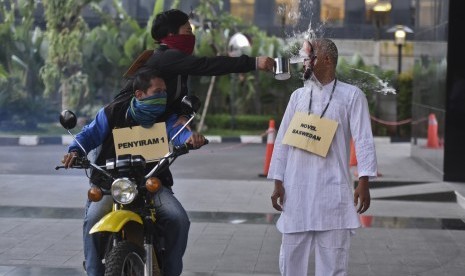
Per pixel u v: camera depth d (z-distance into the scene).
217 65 5.80
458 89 14.73
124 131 5.95
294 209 5.85
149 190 5.57
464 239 9.91
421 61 18.17
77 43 25.66
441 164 15.21
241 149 21.98
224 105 28.80
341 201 5.77
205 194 13.35
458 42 14.62
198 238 9.79
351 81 6.77
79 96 26.06
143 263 5.71
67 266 8.31
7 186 13.89
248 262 8.59
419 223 10.95
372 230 10.40
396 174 16.31
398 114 27.08
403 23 29.59
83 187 13.83
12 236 9.78
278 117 27.81
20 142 22.67
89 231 5.76
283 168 5.95
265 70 5.77
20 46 25.89
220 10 28.23
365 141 5.77
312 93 5.89
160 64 5.87
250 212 11.64
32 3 26.12
